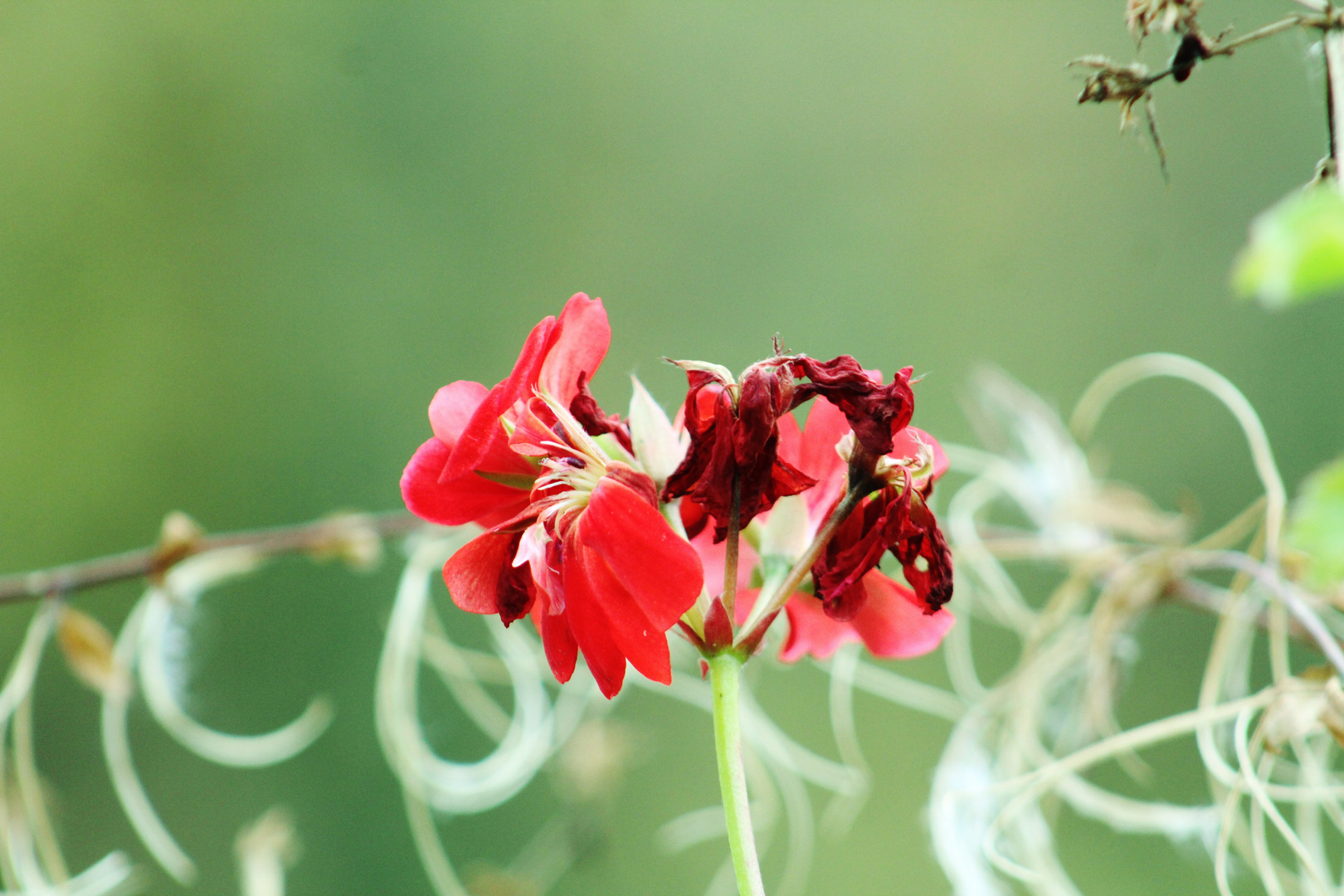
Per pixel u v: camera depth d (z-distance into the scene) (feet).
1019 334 5.81
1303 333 5.07
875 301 6.14
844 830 3.29
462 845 4.57
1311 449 4.91
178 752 4.77
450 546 2.86
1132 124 1.93
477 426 1.91
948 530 2.78
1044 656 2.52
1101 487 2.81
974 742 2.49
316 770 4.83
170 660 2.85
